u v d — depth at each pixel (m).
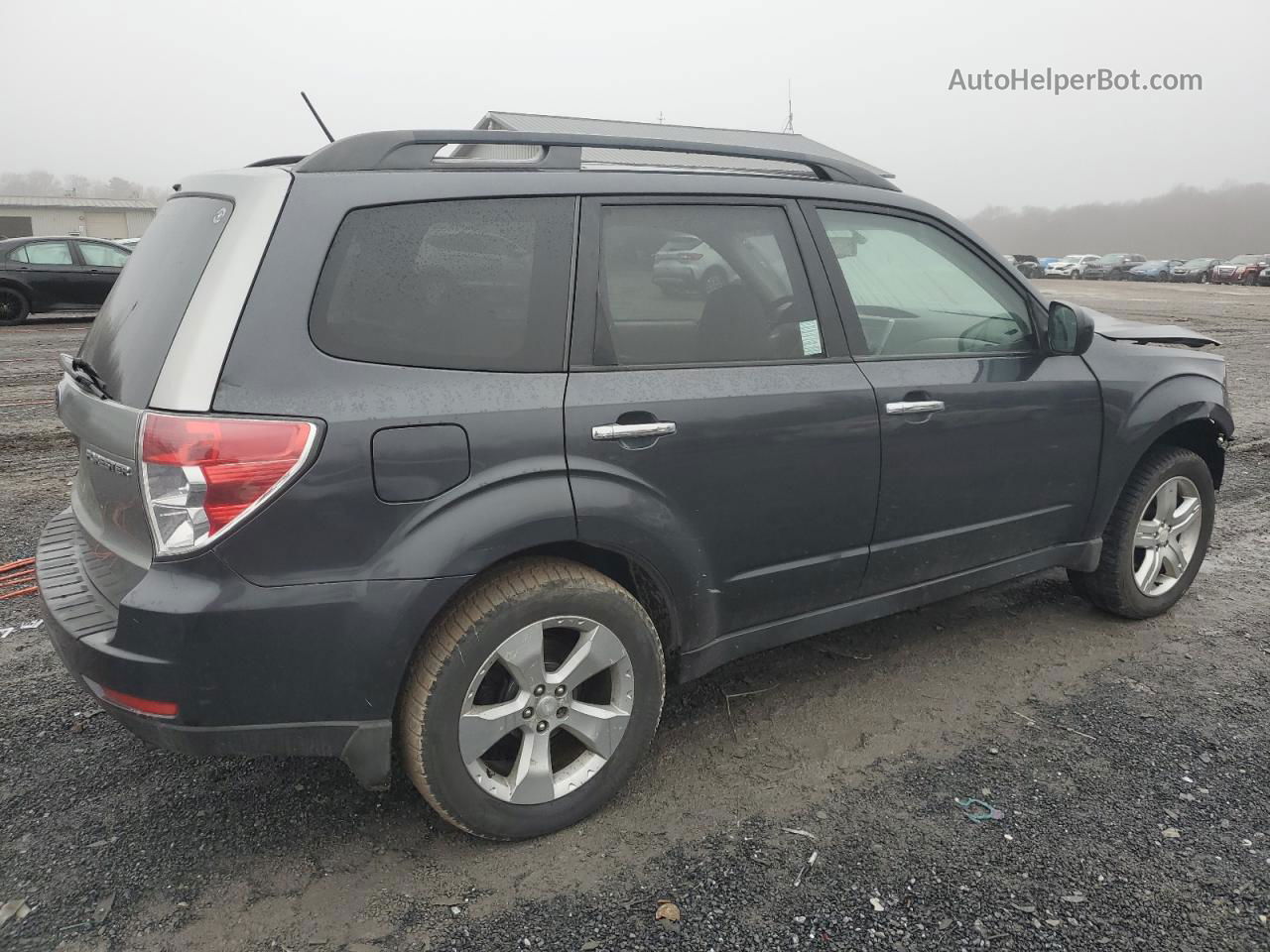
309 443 2.04
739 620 2.81
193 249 2.24
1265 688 3.28
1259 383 10.12
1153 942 2.08
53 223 52.06
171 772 2.76
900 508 3.02
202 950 2.06
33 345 12.16
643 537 2.47
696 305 2.64
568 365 2.41
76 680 2.21
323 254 2.15
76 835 2.46
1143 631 3.78
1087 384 3.43
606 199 2.55
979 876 2.30
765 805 2.61
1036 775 2.74
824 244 2.94
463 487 2.22
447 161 2.42
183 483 1.98
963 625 3.84
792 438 2.72
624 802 2.63
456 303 2.29
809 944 2.08
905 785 2.69
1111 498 3.61
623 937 2.10
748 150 2.89
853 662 3.50
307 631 2.10
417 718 2.22
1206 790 2.66
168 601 2.00
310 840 2.45
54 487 5.79
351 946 2.08
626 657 2.49
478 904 2.22
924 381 3.01
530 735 2.39
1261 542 4.89
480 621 2.24
